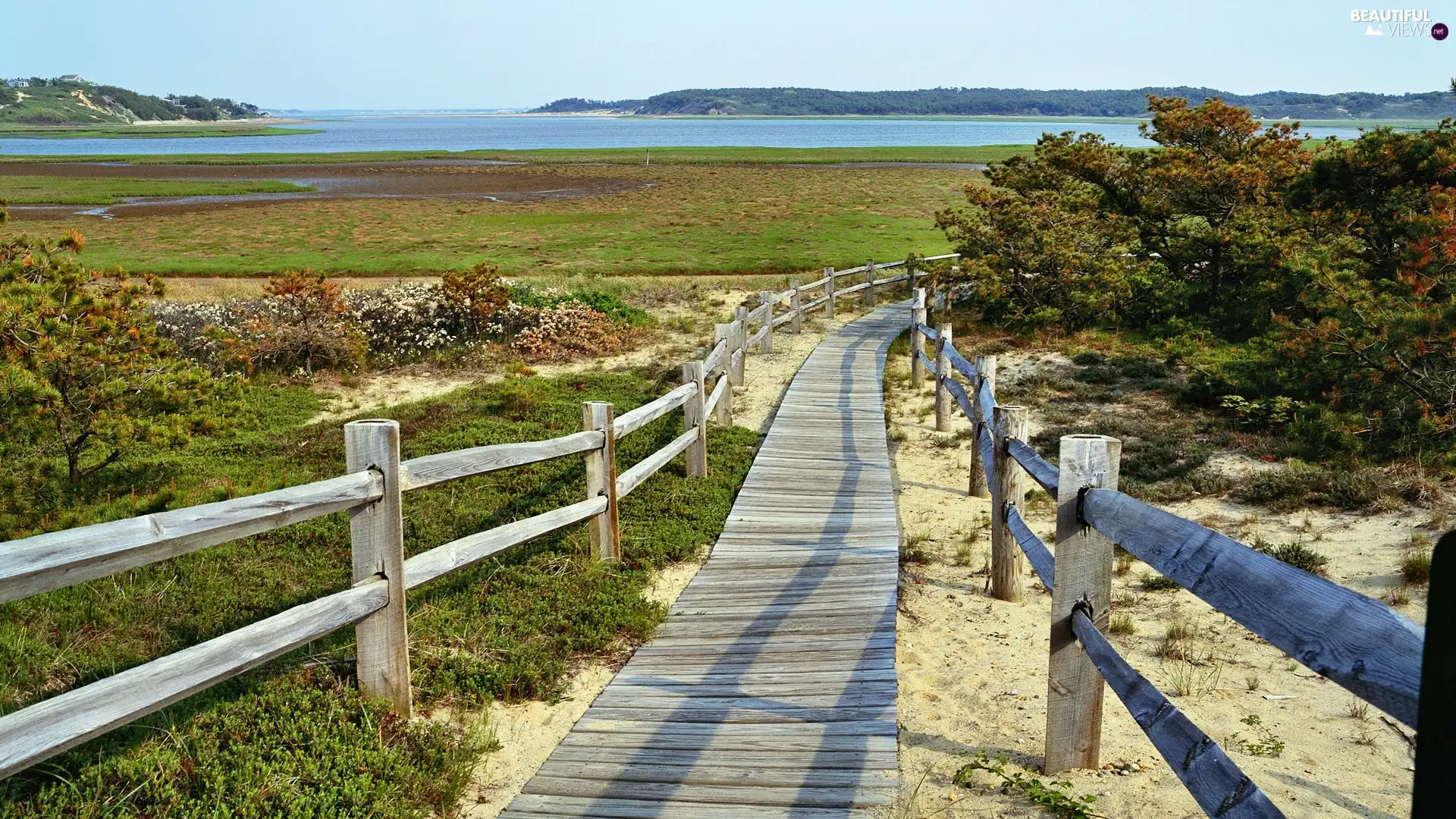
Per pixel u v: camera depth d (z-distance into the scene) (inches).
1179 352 522.6
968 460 381.7
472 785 146.8
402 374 568.1
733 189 2289.6
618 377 535.2
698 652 192.5
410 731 153.8
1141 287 664.4
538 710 172.6
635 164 3383.4
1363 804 128.9
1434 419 316.8
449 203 1959.9
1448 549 50.6
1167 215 716.7
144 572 225.0
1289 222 596.7
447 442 380.5
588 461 239.5
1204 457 341.1
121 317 345.7
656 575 244.2
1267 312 573.3
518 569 234.2
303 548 256.2
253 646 130.8
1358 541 249.3
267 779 136.4
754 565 245.8
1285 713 159.6
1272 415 371.6
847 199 2006.6
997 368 548.7
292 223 1588.3
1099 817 125.3
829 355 632.4
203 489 314.8
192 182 2536.9
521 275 1026.1
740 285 942.4
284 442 399.9
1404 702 62.5
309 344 563.5
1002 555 223.8
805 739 154.2
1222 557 91.0
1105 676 121.1
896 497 329.7
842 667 181.3
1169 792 131.0
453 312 644.7
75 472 338.6
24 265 331.0
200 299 774.5
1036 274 675.4
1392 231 552.4
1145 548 106.3
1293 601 77.9
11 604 199.3
